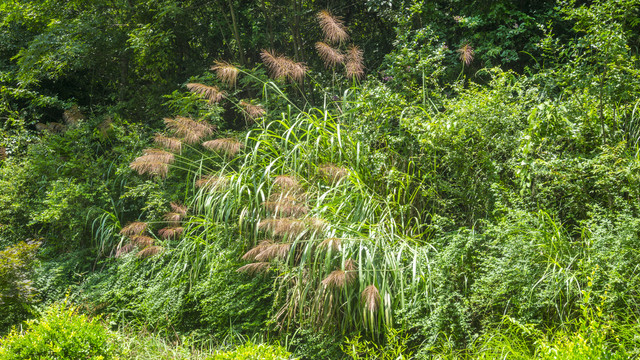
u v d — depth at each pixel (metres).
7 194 8.31
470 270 4.42
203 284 5.41
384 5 8.62
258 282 5.26
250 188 5.83
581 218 4.97
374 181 5.60
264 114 6.80
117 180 7.91
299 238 4.80
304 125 6.69
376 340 4.55
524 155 4.69
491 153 5.20
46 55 9.75
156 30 9.54
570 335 3.64
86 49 9.72
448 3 8.65
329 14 7.15
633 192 4.32
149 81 10.72
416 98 6.51
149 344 4.98
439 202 5.32
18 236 8.23
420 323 4.19
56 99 10.00
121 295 5.94
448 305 4.22
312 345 4.63
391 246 4.74
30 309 5.83
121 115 10.17
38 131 10.53
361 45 9.91
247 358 3.86
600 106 4.89
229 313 5.11
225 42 10.02
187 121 6.33
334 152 5.75
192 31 10.18
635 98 5.17
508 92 5.54
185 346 4.96
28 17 10.32
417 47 7.44
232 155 6.91
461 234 4.77
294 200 5.00
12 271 6.00
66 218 7.70
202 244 5.84
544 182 5.10
